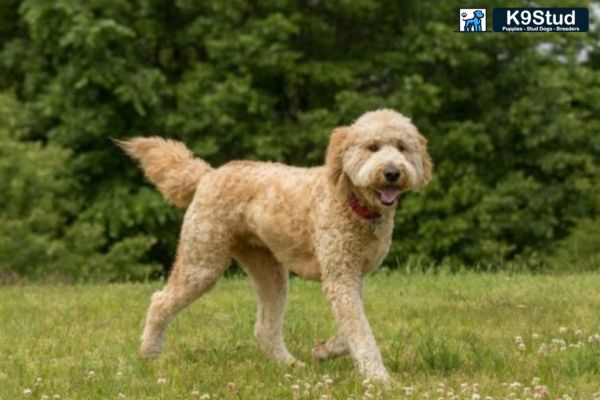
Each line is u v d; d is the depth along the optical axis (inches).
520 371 251.9
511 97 824.9
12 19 905.5
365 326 245.4
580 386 235.3
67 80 771.4
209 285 275.1
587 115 828.6
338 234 247.9
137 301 410.6
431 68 820.0
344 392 228.8
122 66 767.1
